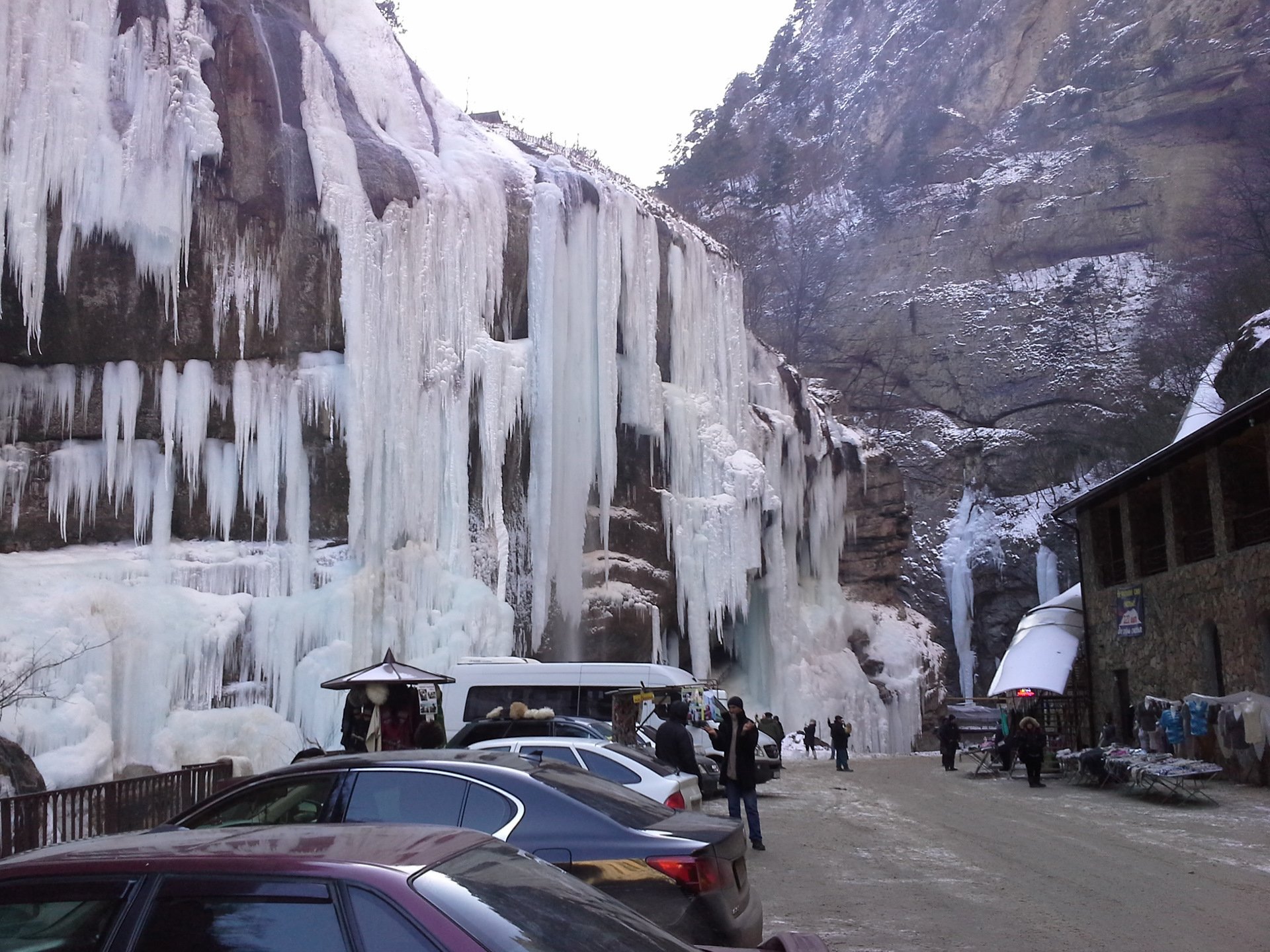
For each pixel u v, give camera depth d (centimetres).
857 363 7606
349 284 2405
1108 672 3069
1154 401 5644
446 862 344
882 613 4647
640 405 3203
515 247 2875
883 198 8625
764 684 3756
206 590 2212
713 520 3362
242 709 2130
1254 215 5391
